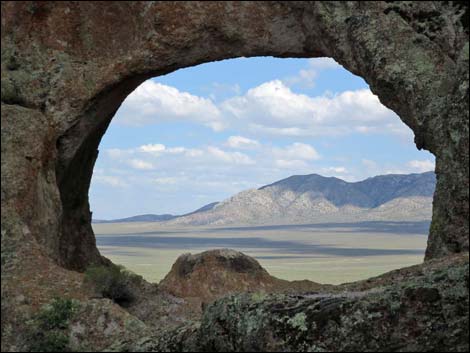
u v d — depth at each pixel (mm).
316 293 21109
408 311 17547
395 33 26875
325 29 27938
